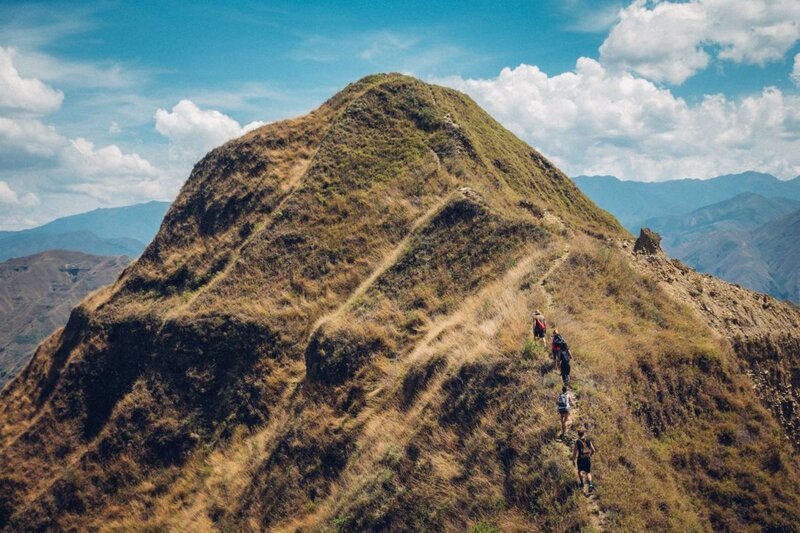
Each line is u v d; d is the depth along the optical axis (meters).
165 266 45.69
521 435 17.05
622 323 22.66
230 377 34.88
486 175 42.41
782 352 27.06
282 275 38.72
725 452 18.09
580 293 24.22
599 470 15.33
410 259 33.69
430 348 25.58
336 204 41.59
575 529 13.97
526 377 19.16
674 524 14.85
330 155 45.62
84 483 33.72
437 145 44.41
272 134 52.38
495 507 15.85
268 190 46.94
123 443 34.56
